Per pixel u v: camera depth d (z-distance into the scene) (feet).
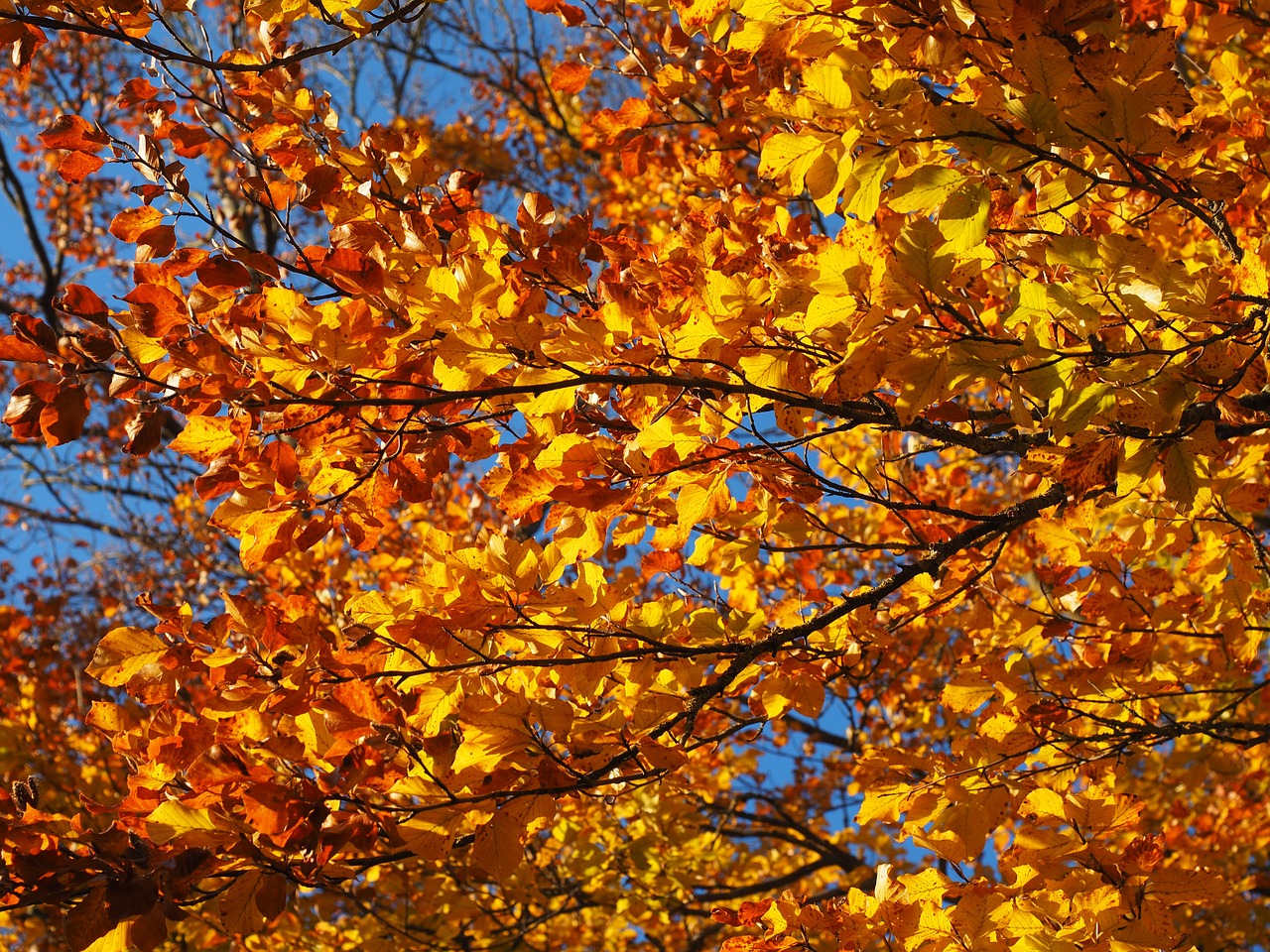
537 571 7.94
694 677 8.25
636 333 7.85
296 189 8.43
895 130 7.43
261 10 7.98
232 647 8.06
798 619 8.77
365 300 7.84
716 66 9.03
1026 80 7.43
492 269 7.66
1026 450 8.26
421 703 7.96
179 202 8.11
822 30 7.62
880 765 8.46
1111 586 8.81
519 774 7.91
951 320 8.15
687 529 8.24
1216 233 8.36
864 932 8.13
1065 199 7.75
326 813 7.85
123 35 7.89
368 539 8.36
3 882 7.50
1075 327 7.50
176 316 7.84
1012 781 8.44
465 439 8.34
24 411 7.73
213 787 7.75
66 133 7.99
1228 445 8.46
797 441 8.07
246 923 7.71
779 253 8.34
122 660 7.95
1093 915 7.88
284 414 8.00
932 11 7.47
